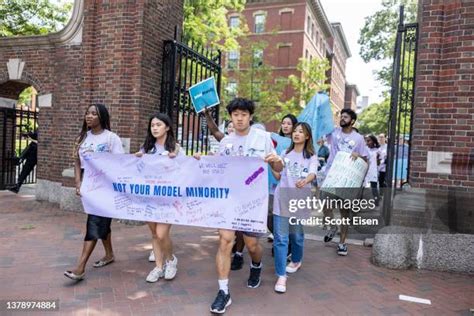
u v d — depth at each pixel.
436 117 5.12
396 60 6.06
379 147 10.30
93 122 4.29
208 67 8.89
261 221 3.54
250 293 3.99
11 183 10.40
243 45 28.91
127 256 5.01
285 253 4.04
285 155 4.26
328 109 5.85
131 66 7.21
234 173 3.61
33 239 5.65
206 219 3.71
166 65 7.77
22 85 10.07
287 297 3.92
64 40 8.34
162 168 3.90
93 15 7.48
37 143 8.96
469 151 4.91
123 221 6.88
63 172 7.84
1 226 6.37
